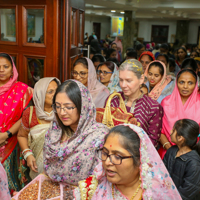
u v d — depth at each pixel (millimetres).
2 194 1124
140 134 989
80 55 3332
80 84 1390
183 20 15883
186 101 2271
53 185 1445
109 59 4418
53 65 2572
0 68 2119
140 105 1741
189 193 1578
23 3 2576
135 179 1043
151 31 18500
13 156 2219
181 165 1662
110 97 1538
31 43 2637
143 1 9188
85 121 1390
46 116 1816
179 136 1697
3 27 2727
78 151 1364
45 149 1432
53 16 2486
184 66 3482
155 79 2742
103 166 1026
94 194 1111
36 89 1816
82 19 3354
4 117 2121
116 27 17094
